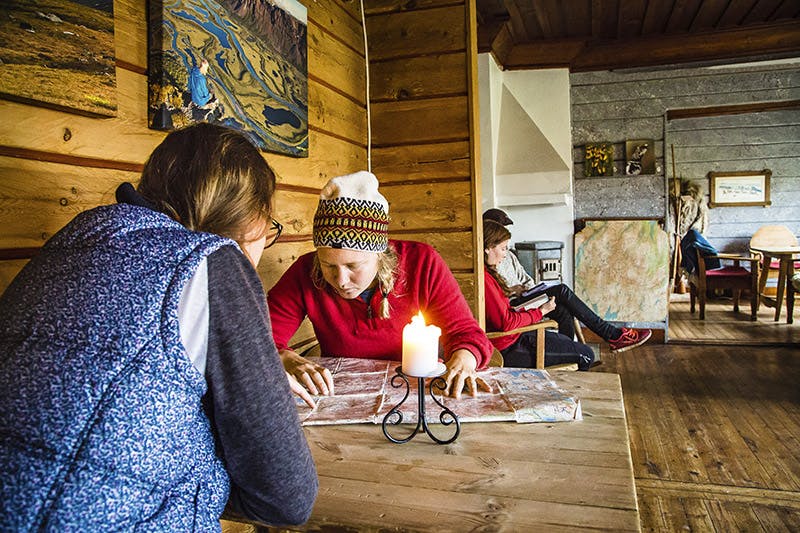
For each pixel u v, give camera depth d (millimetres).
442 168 2480
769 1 4230
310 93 2088
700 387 3637
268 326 712
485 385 1286
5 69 952
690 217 7535
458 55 2434
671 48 4961
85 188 1163
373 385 1330
